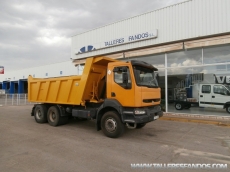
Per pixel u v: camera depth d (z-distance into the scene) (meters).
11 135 6.04
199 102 9.69
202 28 9.07
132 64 5.36
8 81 39.91
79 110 6.71
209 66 9.34
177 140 5.51
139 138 5.73
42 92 8.30
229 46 8.70
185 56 10.00
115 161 3.88
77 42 15.07
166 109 10.63
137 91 5.21
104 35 13.09
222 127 7.34
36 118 8.45
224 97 9.02
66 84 7.21
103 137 5.83
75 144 5.07
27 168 3.50
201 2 9.10
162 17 10.35
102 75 6.83
